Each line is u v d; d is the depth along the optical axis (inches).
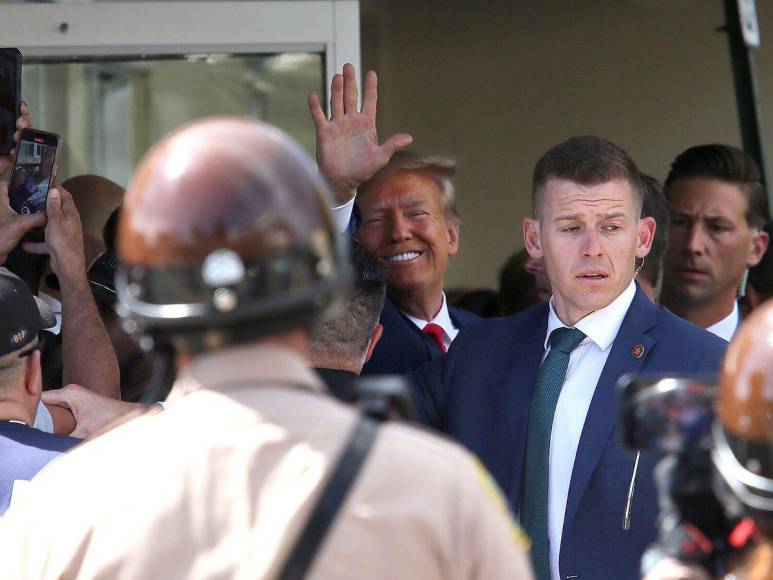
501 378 458.6
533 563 430.6
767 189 838.5
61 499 250.2
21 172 574.9
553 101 882.8
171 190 240.2
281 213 238.1
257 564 232.8
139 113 706.8
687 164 669.9
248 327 240.1
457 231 648.4
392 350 592.1
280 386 245.8
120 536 241.6
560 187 446.6
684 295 667.4
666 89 872.9
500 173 883.4
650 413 255.3
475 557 242.7
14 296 414.6
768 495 234.7
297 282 237.3
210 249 235.6
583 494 424.8
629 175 450.0
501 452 446.6
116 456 249.9
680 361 434.3
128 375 576.1
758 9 851.4
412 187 621.9
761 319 244.7
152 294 240.4
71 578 244.8
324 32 671.1
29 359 417.1
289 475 237.9
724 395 243.1
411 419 255.8
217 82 700.7
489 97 887.7
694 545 253.6
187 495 240.2
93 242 653.3
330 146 531.8
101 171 711.7
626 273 446.3
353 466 238.1
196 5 669.3
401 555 235.9
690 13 869.2
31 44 667.4
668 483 254.4
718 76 866.1
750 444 237.1
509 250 878.4
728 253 661.3
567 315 451.8
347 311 451.8
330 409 246.7
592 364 446.3
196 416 245.1
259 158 243.4
